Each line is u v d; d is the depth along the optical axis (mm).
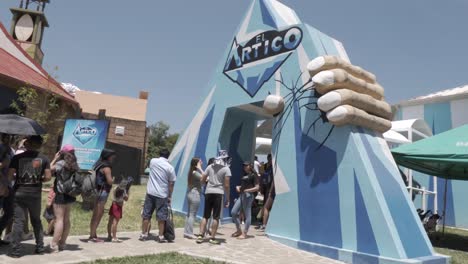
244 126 12312
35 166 6105
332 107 8289
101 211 7535
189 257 6840
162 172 8062
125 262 6172
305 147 9039
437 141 10508
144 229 8039
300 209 8789
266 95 10320
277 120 9891
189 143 12484
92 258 6219
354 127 8359
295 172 9117
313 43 9414
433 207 16172
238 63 11430
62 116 16469
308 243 8266
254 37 11102
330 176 8383
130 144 31156
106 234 8375
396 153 10477
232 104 11297
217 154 11352
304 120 9211
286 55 10055
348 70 8977
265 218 10523
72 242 7289
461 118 17078
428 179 16828
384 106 9141
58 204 6539
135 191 17312
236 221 9227
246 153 12273
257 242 8766
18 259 5809
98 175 7543
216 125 11648
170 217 8164
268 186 11000
